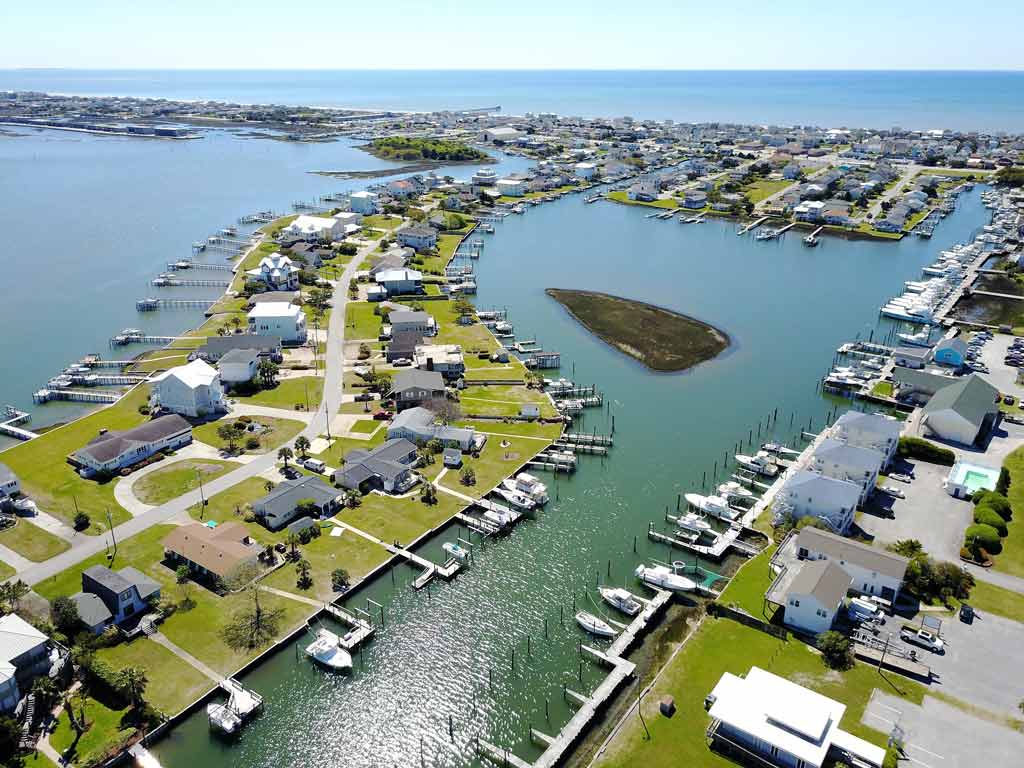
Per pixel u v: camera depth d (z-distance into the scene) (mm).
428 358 134375
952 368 138625
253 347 139375
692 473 105938
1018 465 103688
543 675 70438
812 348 154250
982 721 62375
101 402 127312
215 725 63562
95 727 61688
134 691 62219
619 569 85500
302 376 134250
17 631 66500
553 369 142375
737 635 73688
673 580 81375
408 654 72625
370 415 119188
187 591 78125
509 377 135375
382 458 101750
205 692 65812
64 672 66812
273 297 168125
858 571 78250
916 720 62344
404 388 121375
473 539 90312
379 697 67750
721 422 121562
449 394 124000
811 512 90688
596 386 135000
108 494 95500
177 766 60406
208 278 197000
